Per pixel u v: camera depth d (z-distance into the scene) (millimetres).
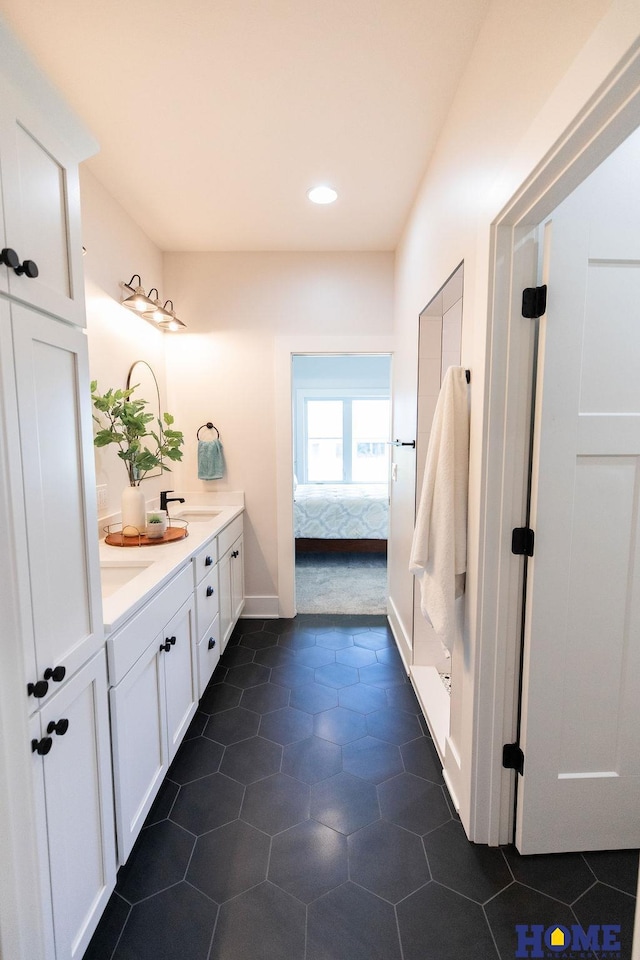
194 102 1570
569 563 1235
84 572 1014
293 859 1321
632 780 1321
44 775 869
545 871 1286
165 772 1531
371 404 6242
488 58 1222
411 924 1144
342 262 2889
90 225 1978
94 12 1215
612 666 1282
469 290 1369
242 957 1074
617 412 1198
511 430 1218
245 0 1183
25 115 805
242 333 2941
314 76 1454
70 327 962
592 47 730
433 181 1851
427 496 1456
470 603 1350
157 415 2758
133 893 1223
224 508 2934
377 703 2117
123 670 1203
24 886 812
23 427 804
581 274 1146
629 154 1135
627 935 1120
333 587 3756
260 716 2016
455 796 1513
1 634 762
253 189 2143
